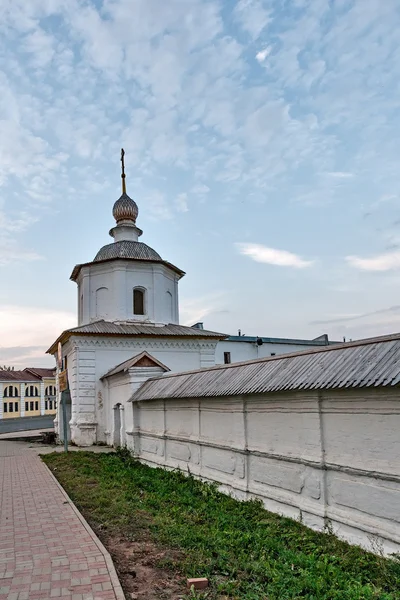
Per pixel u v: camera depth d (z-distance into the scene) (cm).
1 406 6222
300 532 809
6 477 1393
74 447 2162
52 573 602
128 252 2620
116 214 2855
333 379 770
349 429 773
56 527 820
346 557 679
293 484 898
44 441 2667
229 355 3522
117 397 2014
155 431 1554
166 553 670
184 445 1351
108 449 2008
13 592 547
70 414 2519
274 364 1010
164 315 2627
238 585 561
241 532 798
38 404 6650
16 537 768
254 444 1027
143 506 968
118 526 810
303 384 826
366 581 599
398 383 649
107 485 1191
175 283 2820
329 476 811
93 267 2597
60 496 1086
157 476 1328
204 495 1098
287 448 918
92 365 2292
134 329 2394
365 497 735
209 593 541
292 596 536
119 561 645
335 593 535
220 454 1162
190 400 1327
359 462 749
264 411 998
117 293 2520
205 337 2488
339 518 774
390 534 681
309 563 645
